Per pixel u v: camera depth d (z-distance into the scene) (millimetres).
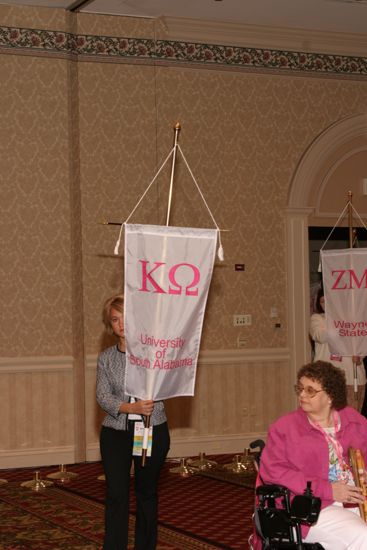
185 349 5617
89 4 10406
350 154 11859
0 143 10227
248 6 10641
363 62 11914
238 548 6527
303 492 4375
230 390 11156
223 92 11266
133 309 5480
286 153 11523
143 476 5445
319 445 4520
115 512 5293
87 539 6859
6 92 10258
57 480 9344
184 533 7004
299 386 4645
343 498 4348
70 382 10406
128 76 10836
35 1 10250
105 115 10727
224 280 11188
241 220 11305
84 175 10625
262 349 11312
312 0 10484
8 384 10203
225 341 11172
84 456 10508
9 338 10211
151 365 5469
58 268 10383
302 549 4156
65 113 10461
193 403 10984
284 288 11461
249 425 11219
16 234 10250
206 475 9539
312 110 11656
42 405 10312
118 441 5363
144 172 10875
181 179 11039
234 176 11281
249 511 7773
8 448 10195
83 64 10664
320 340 10305
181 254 5605
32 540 6844
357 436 4633
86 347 10562
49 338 10344
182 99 11078
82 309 10555
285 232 11484
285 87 11547
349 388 10148
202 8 10680
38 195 10336
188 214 11047
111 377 5516
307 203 11602
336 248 11875
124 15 10820
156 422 5441
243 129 11344
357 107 11875
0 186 10211
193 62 11133
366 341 9414
